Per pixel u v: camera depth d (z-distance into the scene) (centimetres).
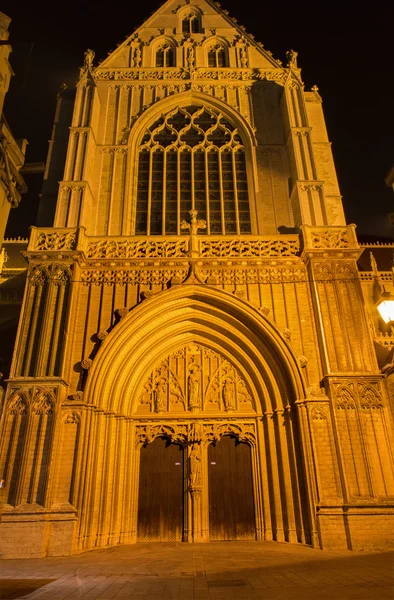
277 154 2352
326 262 1856
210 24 2788
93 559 1252
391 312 1361
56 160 2389
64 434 1551
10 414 1550
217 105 2492
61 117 2533
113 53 2650
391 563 1080
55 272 1809
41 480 1456
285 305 1816
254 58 2655
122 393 1723
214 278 1842
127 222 2145
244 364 1820
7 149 1407
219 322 1839
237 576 951
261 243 1944
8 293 2766
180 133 2442
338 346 1700
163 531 1634
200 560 1178
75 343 1731
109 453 1611
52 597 763
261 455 1700
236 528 1641
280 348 1714
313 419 1588
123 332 1719
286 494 1585
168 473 1720
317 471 1512
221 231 2189
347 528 1420
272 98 2517
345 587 812
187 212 2234
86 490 1495
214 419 1753
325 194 2269
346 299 1789
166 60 2691
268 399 1745
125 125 2427
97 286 1841
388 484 1490
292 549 1388
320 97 2583
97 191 2214
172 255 1912
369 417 1585
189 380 1808
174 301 1816
